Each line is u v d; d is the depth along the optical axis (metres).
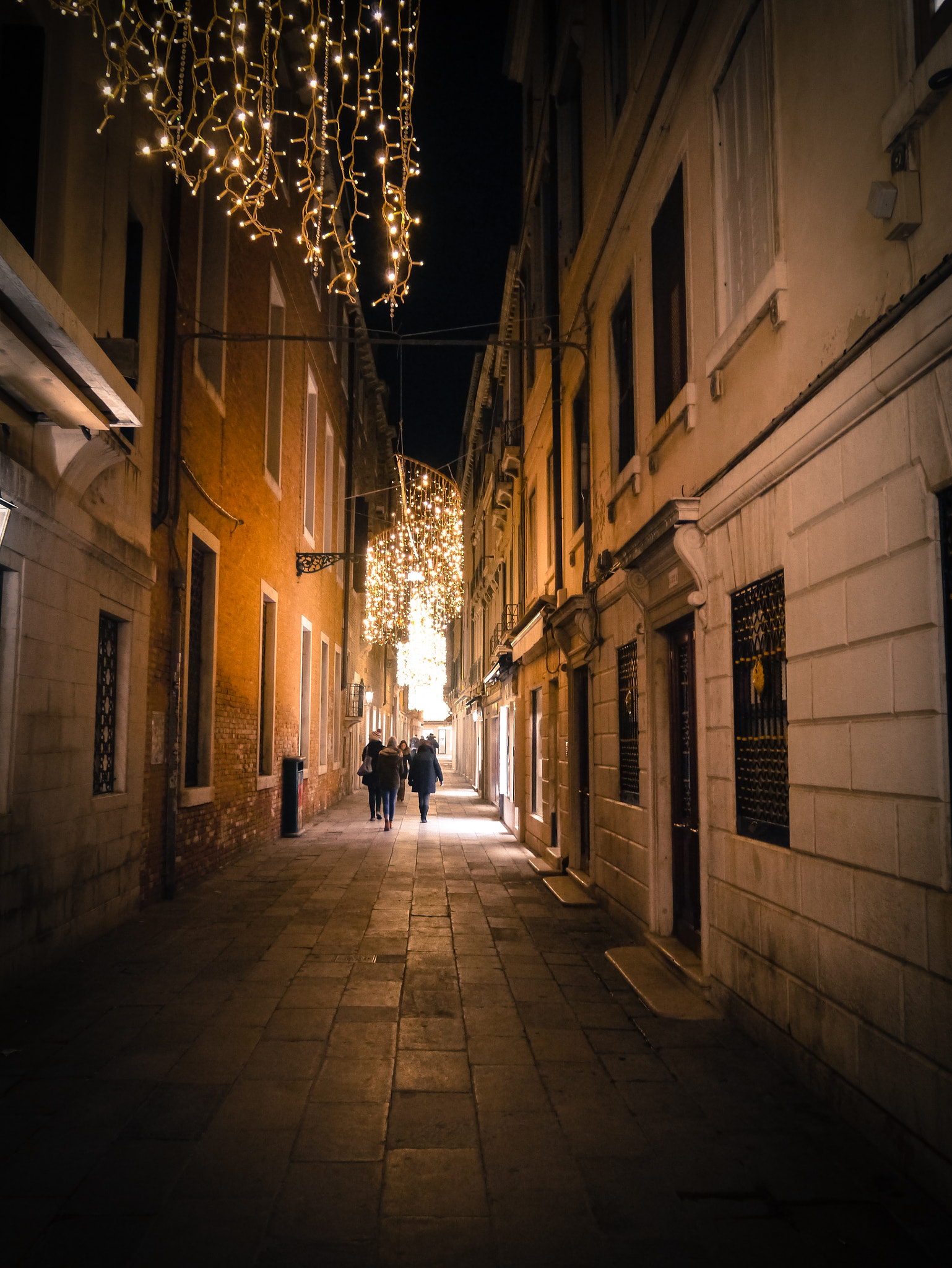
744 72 5.43
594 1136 3.76
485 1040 5.01
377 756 18.34
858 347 3.73
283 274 15.08
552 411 12.70
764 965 4.86
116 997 5.72
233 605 11.92
